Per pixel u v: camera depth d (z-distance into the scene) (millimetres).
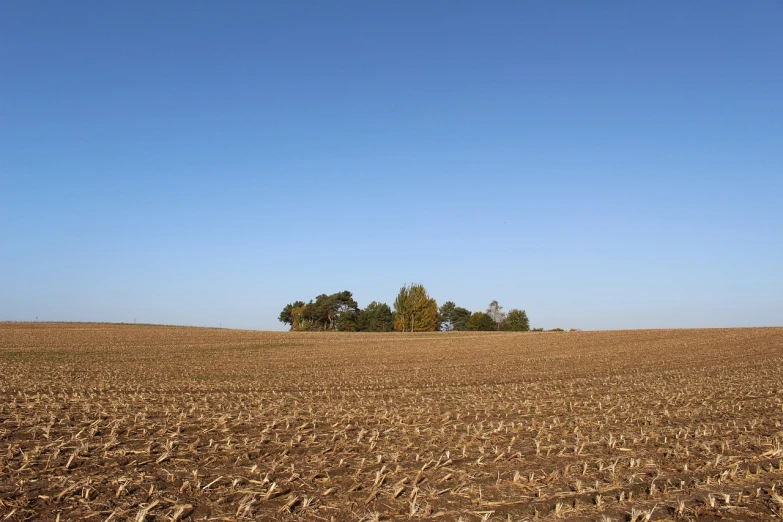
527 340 58344
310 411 14391
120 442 10438
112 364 32625
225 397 17781
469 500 7352
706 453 9883
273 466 8711
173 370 29156
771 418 13633
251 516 6715
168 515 6664
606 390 20016
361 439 10875
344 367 32031
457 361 36438
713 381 22297
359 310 121750
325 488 7746
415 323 95750
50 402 15750
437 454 9703
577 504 7203
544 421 13133
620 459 9453
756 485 8094
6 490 7391
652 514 6922
